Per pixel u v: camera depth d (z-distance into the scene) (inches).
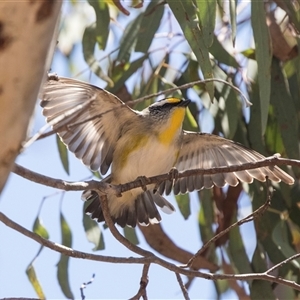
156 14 462.6
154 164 406.9
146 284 332.5
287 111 468.4
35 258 427.2
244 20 540.7
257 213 339.6
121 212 419.2
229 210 498.9
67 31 588.7
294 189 478.9
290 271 467.5
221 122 468.4
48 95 376.8
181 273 327.9
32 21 198.8
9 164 209.5
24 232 291.1
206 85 362.6
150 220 419.2
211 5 374.0
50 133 238.7
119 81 488.4
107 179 412.5
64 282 446.9
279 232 446.9
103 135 408.5
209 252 500.4
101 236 453.1
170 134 410.0
